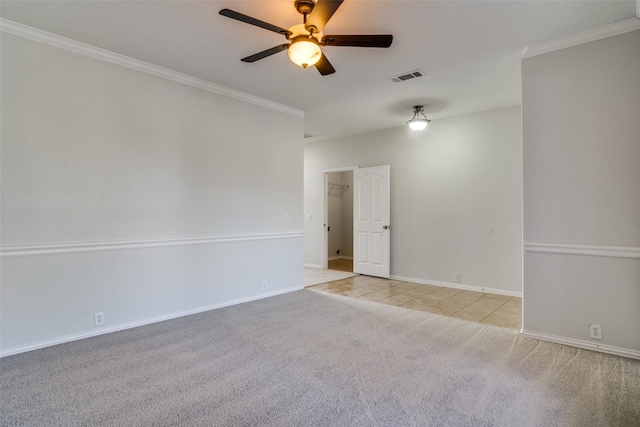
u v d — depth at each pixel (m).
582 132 2.94
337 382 2.36
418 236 5.73
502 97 4.47
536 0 2.43
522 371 2.53
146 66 3.50
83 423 1.90
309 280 5.87
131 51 3.25
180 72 3.73
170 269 3.70
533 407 2.07
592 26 2.79
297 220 5.14
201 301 3.97
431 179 5.60
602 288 2.87
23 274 2.80
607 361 2.68
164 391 2.23
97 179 3.19
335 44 2.48
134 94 3.43
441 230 5.49
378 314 3.91
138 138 3.46
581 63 2.93
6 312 2.72
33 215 2.84
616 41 2.79
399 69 3.60
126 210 3.37
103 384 2.31
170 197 3.69
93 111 3.17
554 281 3.07
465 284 5.25
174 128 3.73
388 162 6.12
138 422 1.91
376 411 2.02
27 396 2.16
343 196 8.89
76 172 3.06
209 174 4.04
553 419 1.95
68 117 3.02
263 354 2.81
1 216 2.70
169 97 3.69
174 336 3.19
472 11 2.57
